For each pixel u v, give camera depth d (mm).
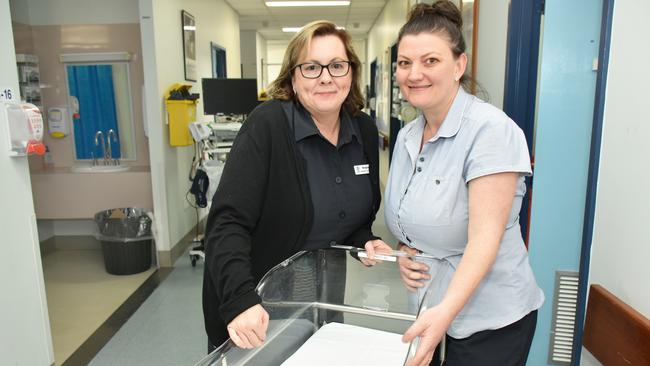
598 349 1562
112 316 2873
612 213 1527
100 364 2342
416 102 1092
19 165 1965
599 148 1608
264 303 973
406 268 1141
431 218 1101
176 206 3945
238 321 914
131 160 4086
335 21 9812
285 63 1227
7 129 1878
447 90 1076
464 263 954
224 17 6953
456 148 1064
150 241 3674
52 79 3914
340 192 1267
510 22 1972
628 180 1430
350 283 1185
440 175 1090
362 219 1349
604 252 1579
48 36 3863
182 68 4324
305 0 7371
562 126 1869
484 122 1019
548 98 1858
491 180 984
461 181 1058
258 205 1123
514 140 1001
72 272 3631
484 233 964
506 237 1124
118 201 3779
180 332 2668
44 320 2123
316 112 1216
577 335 1765
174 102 3619
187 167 4297
